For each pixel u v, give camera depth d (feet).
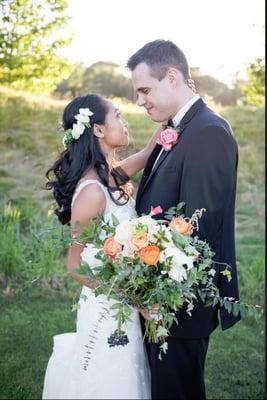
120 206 7.41
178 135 7.41
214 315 7.70
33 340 12.31
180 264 6.16
